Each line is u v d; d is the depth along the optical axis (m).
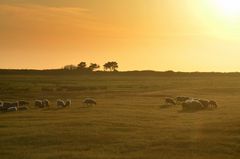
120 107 85.50
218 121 59.25
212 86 161.75
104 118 64.50
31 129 53.12
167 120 62.44
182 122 59.84
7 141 45.38
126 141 45.12
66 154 39.09
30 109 83.88
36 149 41.50
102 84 184.62
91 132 50.56
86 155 38.69
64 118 65.50
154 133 50.00
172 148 41.69
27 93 129.50
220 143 43.62
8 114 73.56
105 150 41.09
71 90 143.25
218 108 82.62
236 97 115.81
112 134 49.16
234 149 41.16
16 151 40.50
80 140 45.81
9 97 119.75
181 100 100.88
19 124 58.25
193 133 49.78
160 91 138.00
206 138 46.28
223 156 38.59
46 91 137.25
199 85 172.00
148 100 105.25
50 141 45.28
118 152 40.19
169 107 85.75
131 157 37.97
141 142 44.50
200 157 38.16
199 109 80.56
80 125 56.56
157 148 41.75
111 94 126.38
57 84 180.25
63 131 51.22
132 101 101.94
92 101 92.56
